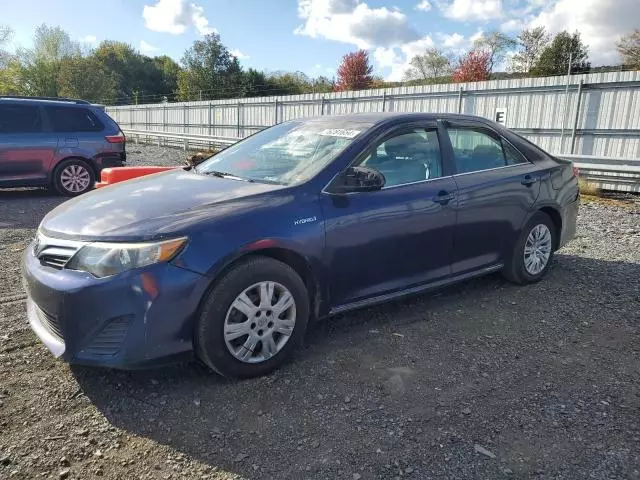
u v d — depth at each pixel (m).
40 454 2.42
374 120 4.00
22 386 3.00
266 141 4.34
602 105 13.32
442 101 17.11
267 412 2.78
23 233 6.87
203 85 56.09
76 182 9.98
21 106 9.39
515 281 4.81
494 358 3.41
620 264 5.56
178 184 3.64
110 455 2.43
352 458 2.41
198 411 2.78
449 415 2.76
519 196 4.55
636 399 2.92
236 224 3.01
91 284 2.73
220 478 2.28
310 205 3.32
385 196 3.67
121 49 67.44
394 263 3.77
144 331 2.76
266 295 3.10
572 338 3.73
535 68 43.59
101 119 10.22
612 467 2.35
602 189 11.47
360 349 3.53
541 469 2.34
